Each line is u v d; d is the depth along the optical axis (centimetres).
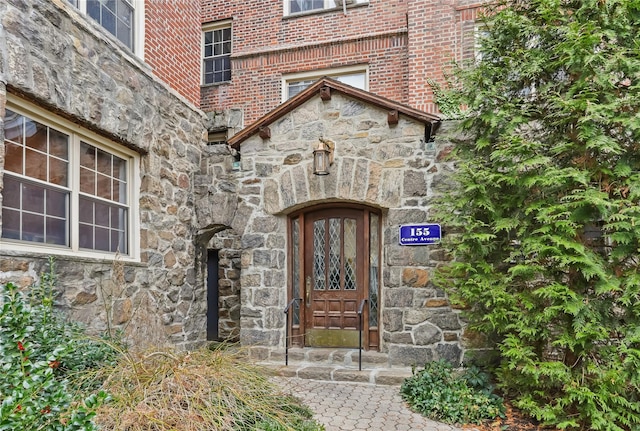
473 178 418
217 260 797
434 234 509
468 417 377
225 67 959
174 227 565
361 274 571
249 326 566
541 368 363
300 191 561
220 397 241
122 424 204
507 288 412
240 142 585
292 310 586
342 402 425
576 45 358
